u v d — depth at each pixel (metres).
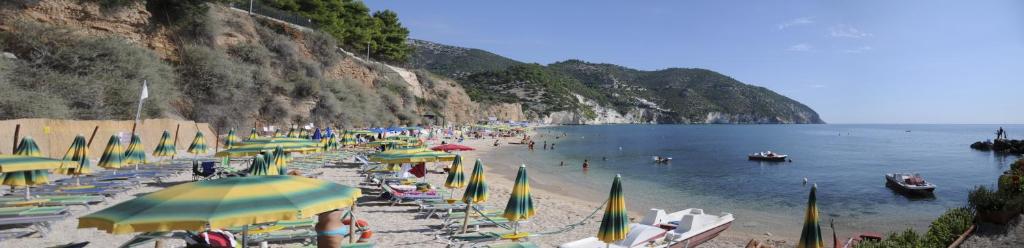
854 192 27.08
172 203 5.08
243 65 44.41
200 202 5.08
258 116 43.78
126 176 17.30
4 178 11.90
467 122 110.88
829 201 23.92
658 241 10.97
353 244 8.36
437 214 14.59
